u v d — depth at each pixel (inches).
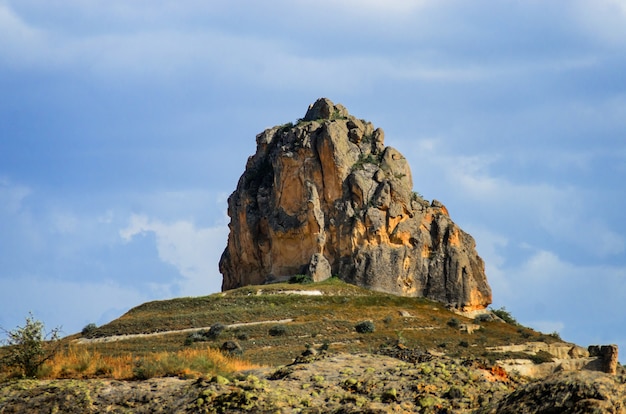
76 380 5679.1
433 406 4586.6
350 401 4776.1
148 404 5152.6
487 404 4301.2
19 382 5728.3
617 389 3754.9
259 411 4719.5
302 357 5920.3
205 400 4913.9
